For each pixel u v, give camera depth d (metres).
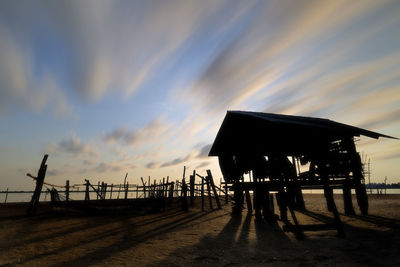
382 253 6.30
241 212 16.69
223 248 7.53
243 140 14.48
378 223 10.77
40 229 11.44
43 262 6.30
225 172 17.88
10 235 9.95
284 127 10.87
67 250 7.47
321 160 10.05
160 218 15.38
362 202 13.73
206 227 11.55
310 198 34.69
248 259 6.30
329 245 7.38
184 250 7.37
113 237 9.47
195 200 30.91
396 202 23.48
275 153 10.81
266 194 12.73
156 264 6.05
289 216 14.23
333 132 10.67
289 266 5.65
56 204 18.30
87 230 11.11
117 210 17.92
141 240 8.88
